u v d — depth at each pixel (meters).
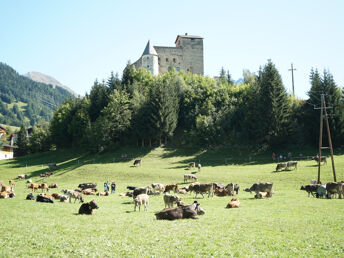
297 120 89.56
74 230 16.98
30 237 15.49
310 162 61.19
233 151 79.00
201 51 143.62
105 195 40.56
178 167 65.31
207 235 15.68
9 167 82.19
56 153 95.75
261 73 97.69
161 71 138.38
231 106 92.25
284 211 22.80
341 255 12.70
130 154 80.44
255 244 14.20
